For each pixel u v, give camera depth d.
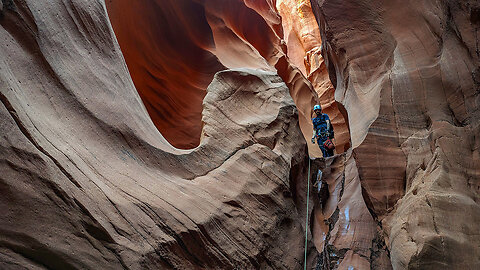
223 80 5.65
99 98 3.36
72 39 3.35
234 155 4.62
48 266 2.08
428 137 4.01
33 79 2.71
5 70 2.35
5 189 1.99
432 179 3.54
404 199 3.82
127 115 3.63
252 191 4.27
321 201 5.72
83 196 2.45
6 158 2.05
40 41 2.85
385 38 5.25
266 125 5.44
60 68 3.03
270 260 3.85
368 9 5.54
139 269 2.53
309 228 4.99
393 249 3.42
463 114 3.98
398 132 4.31
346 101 5.70
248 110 5.60
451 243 3.02
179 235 3.01
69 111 2.97
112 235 2.49
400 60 4.80
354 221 4.75
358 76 5.33
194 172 4.00
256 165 4.69
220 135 4.74
